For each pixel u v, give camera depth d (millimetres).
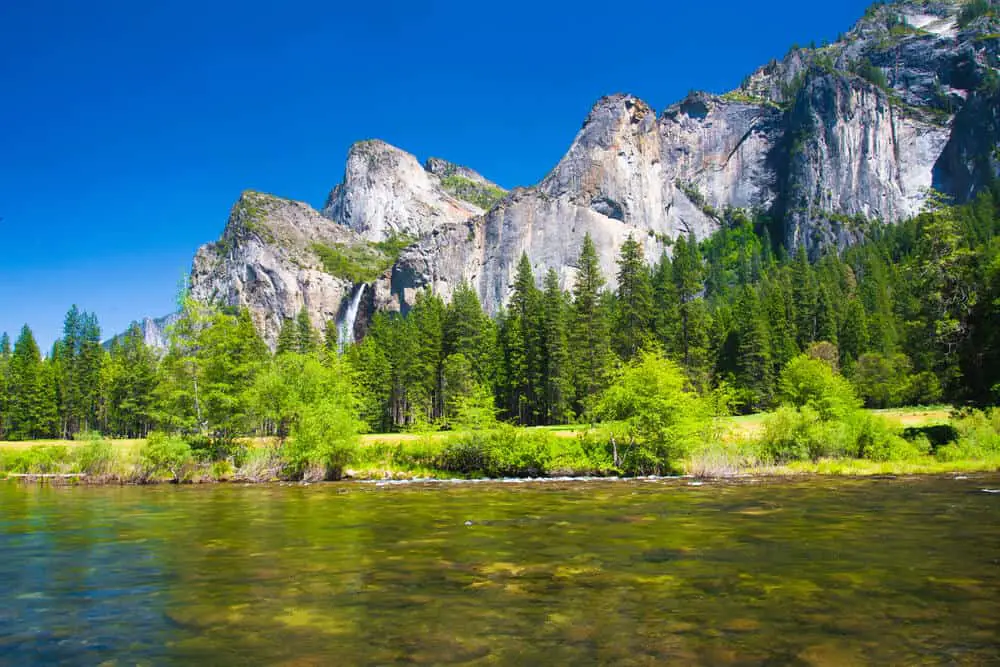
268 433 34906
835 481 24969
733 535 13578
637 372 29938
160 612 8492
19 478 33281
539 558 11555
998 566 10492
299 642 7156
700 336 75812
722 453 30406
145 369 78688
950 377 38062
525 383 77438
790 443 31828
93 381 89188
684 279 78062
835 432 31875
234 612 8422
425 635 7320
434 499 21562
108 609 8680
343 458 31016
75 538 14523
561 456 30047
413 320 95875
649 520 15891
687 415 29984
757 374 73188
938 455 31500
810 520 15484
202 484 29391
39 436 86812
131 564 11602
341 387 33875
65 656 6848
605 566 10812
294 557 12008
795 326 87562
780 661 6371
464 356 78812
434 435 33062
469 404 31719
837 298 102438
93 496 24281
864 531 13844
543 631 7414
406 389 83562
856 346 83938
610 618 7883
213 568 11148
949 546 12156
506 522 16031
